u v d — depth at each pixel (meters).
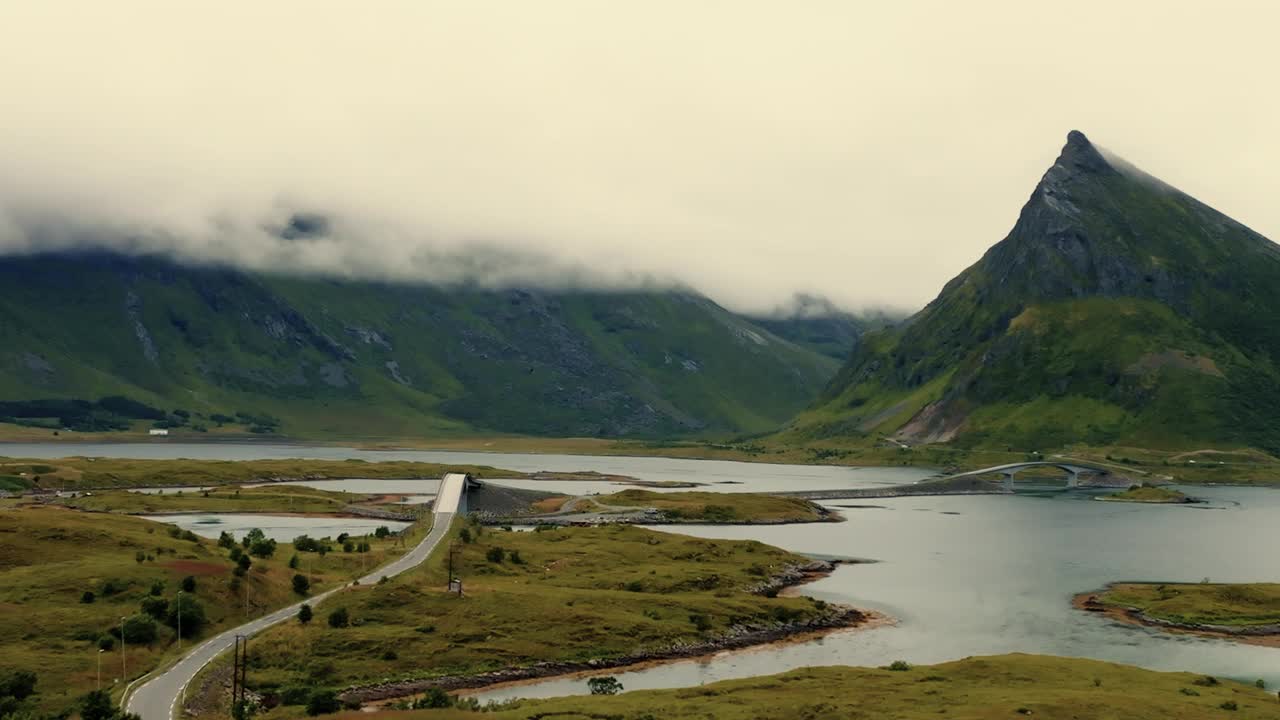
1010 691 127.88
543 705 122.12
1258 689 134.88
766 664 156.88
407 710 119.81
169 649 142.75
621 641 162.25
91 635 140.62
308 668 141.38
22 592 156.25
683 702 123.19
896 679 136.25
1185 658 163.75
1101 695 124.06
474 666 147.62
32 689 120.88
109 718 107.75
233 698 122.25
